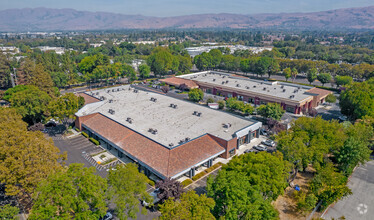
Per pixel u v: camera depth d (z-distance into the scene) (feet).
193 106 322.55
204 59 633.61
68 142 270.87
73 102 282.77
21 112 280.10
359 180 211.61
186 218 118.62
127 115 291.99
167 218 121.70
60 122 317.01
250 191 143.43
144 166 203.00
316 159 195.83
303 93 394.52
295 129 222.89
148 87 504.84
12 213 142.10
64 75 492.95
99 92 382.63
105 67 510.58
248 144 267.80
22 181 146.82
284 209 175.22
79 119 288.92
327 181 178.19
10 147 148.97
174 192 159.43
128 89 405.59
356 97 312.50
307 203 165.78
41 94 304.71
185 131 250.78
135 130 249.14
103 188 134.51
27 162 148.25
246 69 605.73
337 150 209.97
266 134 293.02
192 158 207.62
